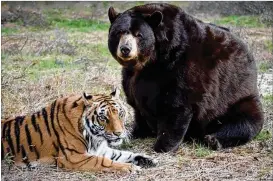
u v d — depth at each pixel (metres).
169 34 11.31
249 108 12.48
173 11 11.62
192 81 11.55
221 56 12.01
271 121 13.87
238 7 35.22
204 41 11.85
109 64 20.67
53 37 26.81
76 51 23.30
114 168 10.55
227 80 12.09
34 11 34.72
